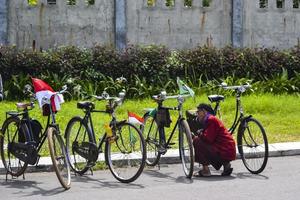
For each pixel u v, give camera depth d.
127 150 18.41
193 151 17.42
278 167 19.31
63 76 31.59
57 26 33.16
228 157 17.91
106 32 33.78
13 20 32.66
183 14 34.75
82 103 18.08
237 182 17.16
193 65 33.19
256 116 27.81
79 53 32.25
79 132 18.25
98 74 31.91
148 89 31.53
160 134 18.95
